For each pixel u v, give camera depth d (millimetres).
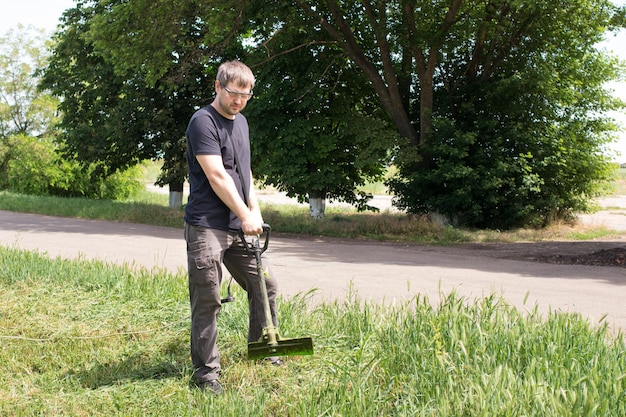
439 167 18844
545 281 9203
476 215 19281
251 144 20828
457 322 4602
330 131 21359
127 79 25109
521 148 19531
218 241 4211
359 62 19703
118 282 7234
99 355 4809
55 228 17688
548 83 19000
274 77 20547
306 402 3590
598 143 21156
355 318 5270
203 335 4145
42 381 4277
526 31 19812
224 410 3566
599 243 15531
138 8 19094
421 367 4016
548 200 20047
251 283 4480
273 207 29219
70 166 38219
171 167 26328
